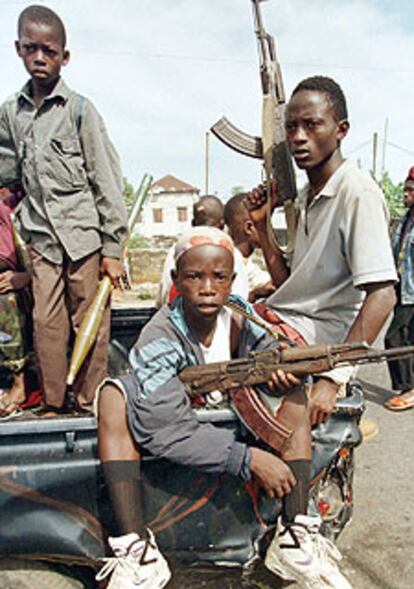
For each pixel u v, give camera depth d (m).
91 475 1.86
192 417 1.82
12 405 2.62
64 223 2.43
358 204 2.08
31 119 2.44
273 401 1.88
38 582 1.95
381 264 2.03
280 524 1.86
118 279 2.58
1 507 1.85
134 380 1.85
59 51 2.37
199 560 1.97
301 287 2.40
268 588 2.13
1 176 2.62
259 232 2.80
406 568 2.50
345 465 2.12
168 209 44.66
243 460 1.78
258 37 2.77
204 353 2.01
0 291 2.56
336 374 2.00
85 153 2.46
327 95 2.17
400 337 4.48
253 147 2.98
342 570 2.49
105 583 1.92
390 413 4.39
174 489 1.89
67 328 2.59
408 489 3.22
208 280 1.86
